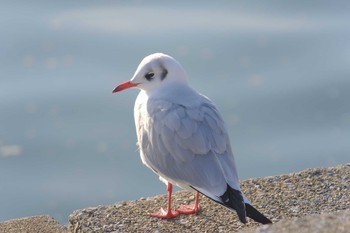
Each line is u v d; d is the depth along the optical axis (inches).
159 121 524.1
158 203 565.3
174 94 537.6
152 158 530.3
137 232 522.0
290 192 557.0
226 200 490.0
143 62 557.6
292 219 447.5
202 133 511.5
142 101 553.9
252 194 557.9
